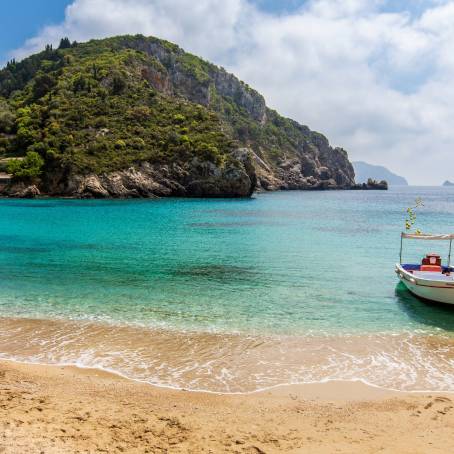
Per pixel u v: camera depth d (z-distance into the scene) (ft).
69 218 168.86
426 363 37.73
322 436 25.40
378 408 29.48
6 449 22.25
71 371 35.32
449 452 23.45
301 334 44.80
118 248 98.53
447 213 237.04
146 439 24.44
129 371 35.53
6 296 57.93
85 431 25.02
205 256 89.04
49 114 360.48
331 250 98.53
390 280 69.15
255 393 31.83
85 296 58.18
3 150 344.08
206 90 637.30
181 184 332.80
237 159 349.20
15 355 38.73
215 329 46.01
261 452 23.34
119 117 374.63
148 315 50.44
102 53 529.86
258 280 68.28
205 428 26.14
